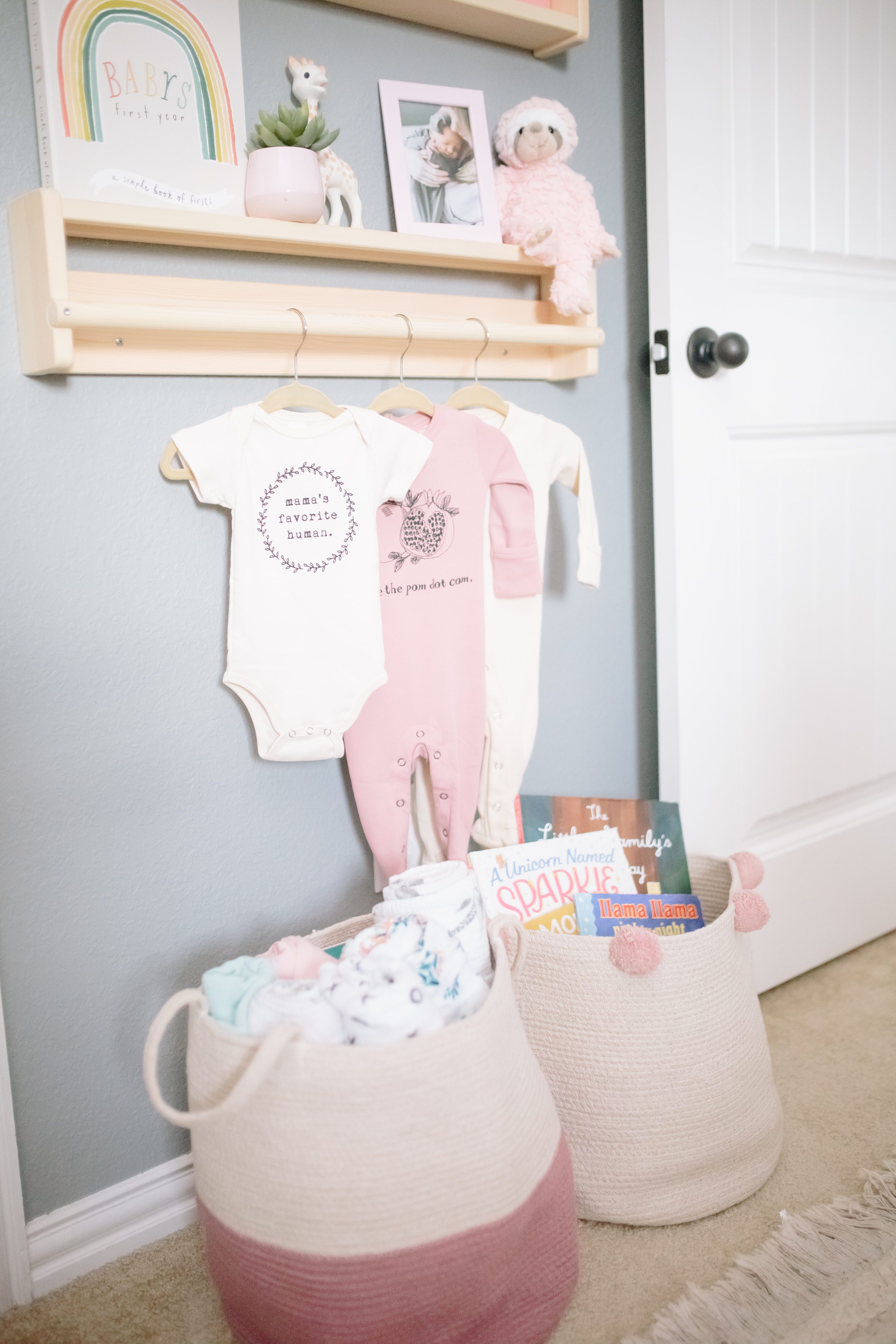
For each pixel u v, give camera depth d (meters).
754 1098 1.20
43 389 1.04
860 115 1.58
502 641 1.32
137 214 0.99
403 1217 0.89
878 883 1.84
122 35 1.01
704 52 1.37
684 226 1.38
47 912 1.11
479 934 1.09
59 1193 1.15
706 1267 1.12
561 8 1.31
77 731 1.11
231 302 1.13
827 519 1.66
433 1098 0.89
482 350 1.25
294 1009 0.93
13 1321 1.08
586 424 1.49
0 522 1.03
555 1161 1.01
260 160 1.08
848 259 1.61
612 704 1.60
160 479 1.12
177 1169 1.23
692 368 1.42
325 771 1.30
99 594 1.10
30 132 1.00
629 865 1.35
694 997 1.15
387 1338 0.92
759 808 1.63
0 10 0.97
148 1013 1.20
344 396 1.25
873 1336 1.01
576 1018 1.14
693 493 1.46
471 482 1.25
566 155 1.29
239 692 1.14
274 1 1.14
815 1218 1.17
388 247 1.15
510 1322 0.98
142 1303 1.11
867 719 1.78
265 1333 0.96
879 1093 1.41
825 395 1.61
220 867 1.23
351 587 1.15
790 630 1.63
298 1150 0.89
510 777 1.35
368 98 1.23
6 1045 1.08
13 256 1.00
